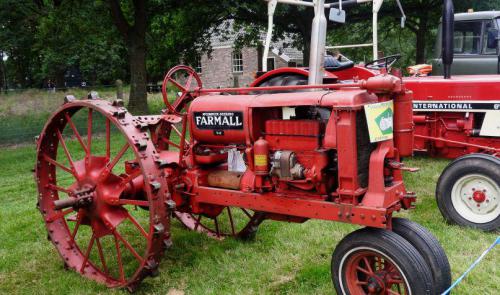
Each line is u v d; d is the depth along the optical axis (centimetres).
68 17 1299
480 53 855
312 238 420
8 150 966
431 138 561
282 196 310
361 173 284
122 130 317
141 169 311
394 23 1744
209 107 344
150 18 1374
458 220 451
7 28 1420
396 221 294
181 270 372
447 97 552
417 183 604
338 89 305
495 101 523
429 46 1967
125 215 344
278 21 1415
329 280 341
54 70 2277
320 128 296
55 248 416
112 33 1415
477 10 1425
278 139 311
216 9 1389
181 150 370
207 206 369
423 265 261
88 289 341
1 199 591
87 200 341
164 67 1603
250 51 2300
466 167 442
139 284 339
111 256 403
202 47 1568
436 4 1460
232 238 429
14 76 2883
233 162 357
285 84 429
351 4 438
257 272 361
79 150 909
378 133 275
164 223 316
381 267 288
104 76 2588
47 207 384
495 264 367
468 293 321
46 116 1184
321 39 328
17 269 383
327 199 300
